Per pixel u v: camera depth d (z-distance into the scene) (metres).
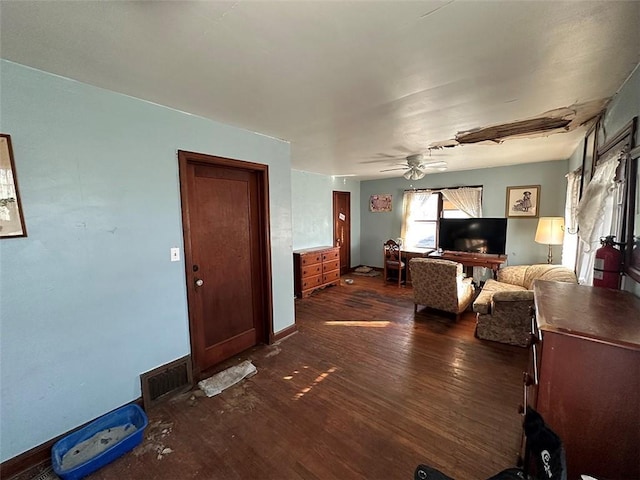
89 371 1.88
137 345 2.11
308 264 5.02
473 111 2.30
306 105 2.15
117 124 1.93
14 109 1.54
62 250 1.74
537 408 1.25
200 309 2.58
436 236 5.99
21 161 1.57
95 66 1.57
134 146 2.02
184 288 2.38
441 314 4.06
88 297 1.85
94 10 1.11
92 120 1.82
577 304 1.47
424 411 2.06
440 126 2.69
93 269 1.87
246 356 2.92
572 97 2.04
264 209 3.03
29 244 1.62
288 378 2.51
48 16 1.14
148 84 1.80
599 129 2.38
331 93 1.94
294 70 1.62
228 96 1.98
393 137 3.08
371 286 5.68
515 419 1.96
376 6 1.10
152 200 2.14
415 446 1.75
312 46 1.39
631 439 1.11
